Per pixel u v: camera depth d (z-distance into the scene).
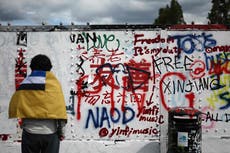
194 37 6.24
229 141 6.23
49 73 5.02
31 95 4.87
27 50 6.29
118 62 6.28
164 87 6.26
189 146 5.69
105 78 6.28
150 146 6.24
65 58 6.28
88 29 6.27
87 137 6.29
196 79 6.25
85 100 6.29
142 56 6.26
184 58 6.25
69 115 6.30
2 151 6.30
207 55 6.25
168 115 5.93
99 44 6.27
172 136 5.76
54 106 4.86
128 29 6.26
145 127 6.27
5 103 6.32
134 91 6.27
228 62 6.25
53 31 6.29
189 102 6.26
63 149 6.25
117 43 6.27
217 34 6.24
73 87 6.29
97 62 6.28
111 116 6.29
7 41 6.30
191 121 5.68
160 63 6.26
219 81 6.25
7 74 6.31
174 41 6.24
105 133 6.29
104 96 6.29
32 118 4.86
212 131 6.26
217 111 6.25
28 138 4.91
